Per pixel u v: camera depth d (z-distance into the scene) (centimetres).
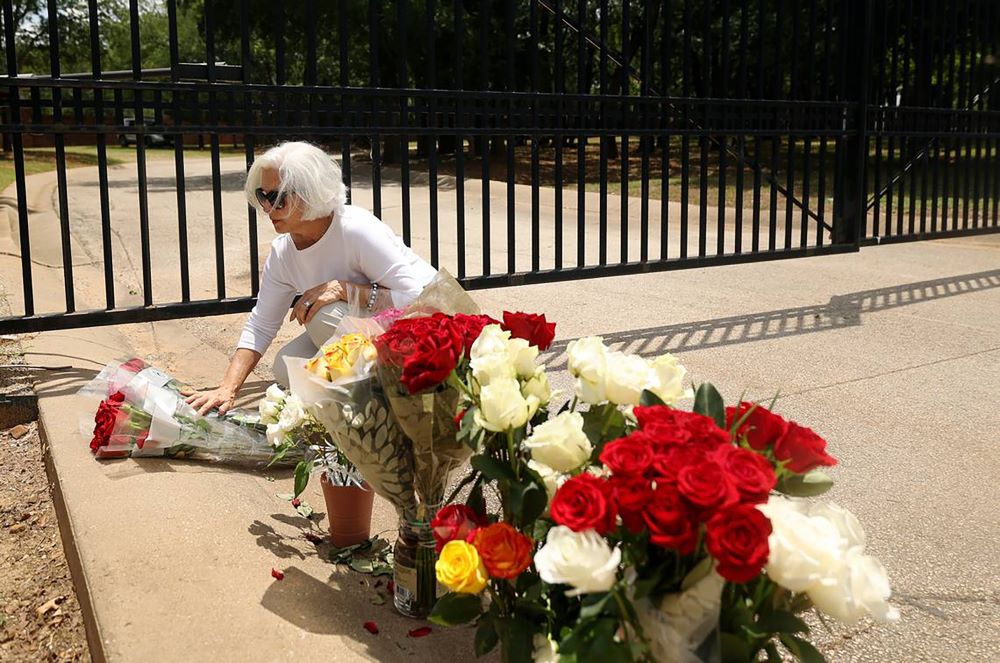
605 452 158
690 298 664
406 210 488
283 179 330
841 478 343
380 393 222
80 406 383
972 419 407
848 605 151
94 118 418
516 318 220
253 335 356
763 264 816
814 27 636
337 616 229
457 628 231
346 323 247
